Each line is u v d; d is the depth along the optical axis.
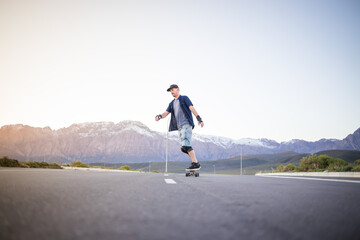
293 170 62.38
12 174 4.93
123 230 1.16
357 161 27.33
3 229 1.10
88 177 4.67
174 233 1.13
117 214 1.50
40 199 1.92
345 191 3.29
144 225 1.26
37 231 1.09
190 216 1.49
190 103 7.80
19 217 1.33
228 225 1.30
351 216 1.66
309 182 5.08
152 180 4.41
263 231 1.20
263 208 1.84
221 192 2.80
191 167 7.34
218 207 1.82
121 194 2.40
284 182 4.86
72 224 1.24
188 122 7.70
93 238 1.03
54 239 0.99
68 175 5.16
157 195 2.40
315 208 1.92
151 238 1.05
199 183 4.05
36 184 2.96
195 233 1.13
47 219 1.32
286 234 1.17
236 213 1.61
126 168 80.94
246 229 1.23
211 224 1.31
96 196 2.21
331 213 1.74
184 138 7.52
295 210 1.80
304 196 2.64
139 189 2.86
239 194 2.65
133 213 1.55
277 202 2.16
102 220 1.34
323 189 3.48
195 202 2.03
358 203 2.26
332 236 1.17
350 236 1.18
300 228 1.29
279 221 1.43
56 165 32.78
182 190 2.89
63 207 1.66
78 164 62.53
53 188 2.64
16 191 2.28
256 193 2.79
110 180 4.00
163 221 1.35
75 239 1.01
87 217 1.40
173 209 1.70
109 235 1.07
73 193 2.33
